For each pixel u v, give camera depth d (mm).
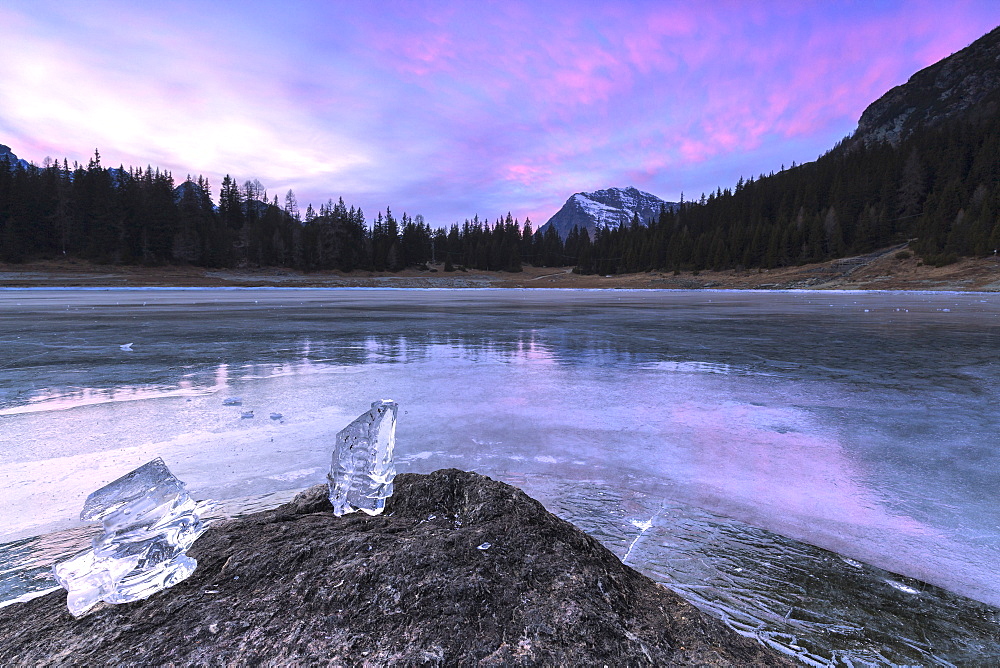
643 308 28781
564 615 1474
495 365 8734
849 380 7387
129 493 1594
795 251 93875
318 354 10047
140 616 1467
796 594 2188
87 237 90562
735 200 126750
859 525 2912
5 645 1389
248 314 22344
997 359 9328
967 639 1889
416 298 45781
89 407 5648
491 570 1660
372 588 1543
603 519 2969
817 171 124625
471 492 2322
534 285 108688
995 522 2963
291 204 131875
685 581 2283
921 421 5195
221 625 1394
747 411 5594
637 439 4586
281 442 4418
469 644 1334
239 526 2133
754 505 3189
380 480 2322
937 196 94188
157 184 104625
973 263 64938
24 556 2463
